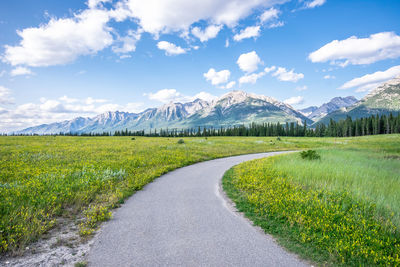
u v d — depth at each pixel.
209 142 41.69
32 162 13.77
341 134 107.44
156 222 5.46
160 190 8.86
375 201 6.72
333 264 3.75
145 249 4.10
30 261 3.69
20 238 4.36
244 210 6.42
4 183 8.14
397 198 7.05
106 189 8.49
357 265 3.71
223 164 17.47
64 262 3.66
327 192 7.66
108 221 5.53
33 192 6.87
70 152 19.62
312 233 4.86
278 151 32.88
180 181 10.71
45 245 4.27
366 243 4.32
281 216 5.78
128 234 4.76
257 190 8.48
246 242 4.45
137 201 7.30
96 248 4.14
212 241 4.45
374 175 10.66
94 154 18.58
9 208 5.52
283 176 10.76
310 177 10.23
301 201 6.65
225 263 3.65
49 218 5.57
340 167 12.38
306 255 4.01
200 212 6.23
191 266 3.54
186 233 4.82
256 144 42.09
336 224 5.05
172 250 4.06
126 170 12.46
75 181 8.81
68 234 4.78
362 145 37.41
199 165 16.86
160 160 16.95
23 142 29.94
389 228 4.99
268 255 3.96
